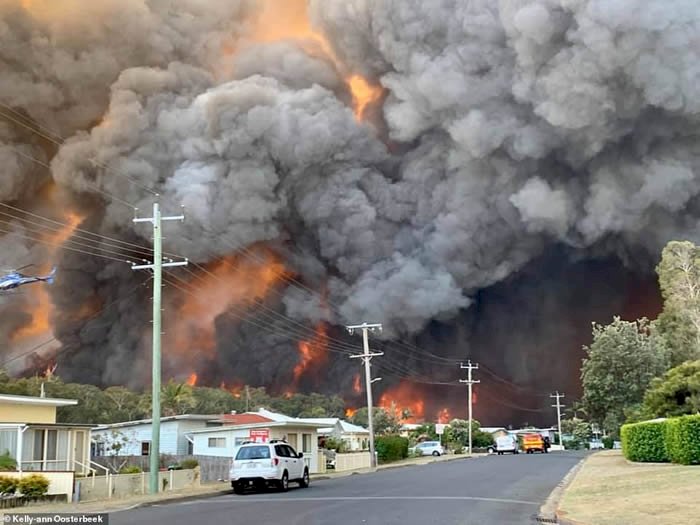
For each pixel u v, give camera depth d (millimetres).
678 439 24594
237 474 24375
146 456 37500
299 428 40406
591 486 19828
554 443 87312
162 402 57719
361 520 14305
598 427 66312
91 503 20703
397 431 76000
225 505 19266
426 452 62688
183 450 40844
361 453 48219
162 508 19047
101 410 58594
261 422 39969
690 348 45688
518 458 46719
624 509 14062
